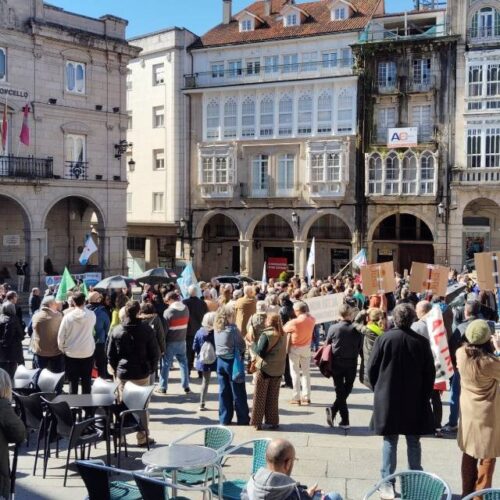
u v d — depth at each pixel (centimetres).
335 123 3844
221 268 4425
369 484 840
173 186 4306
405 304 784
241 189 4103
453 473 874
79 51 3278
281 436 1034
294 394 1230
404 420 752
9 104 3005
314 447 982
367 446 988
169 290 1698
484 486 716
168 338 1296
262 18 4309
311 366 1592
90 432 939
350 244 4081
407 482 603
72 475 877
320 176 3866
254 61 4106
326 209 3875
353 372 1059
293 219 3925
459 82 3600
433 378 764
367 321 1110
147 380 1026
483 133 3556
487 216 3719
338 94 3834
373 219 3794
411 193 3684
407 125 3722
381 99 3759
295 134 3934
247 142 4062
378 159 3762
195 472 738
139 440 1000
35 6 3083
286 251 4303
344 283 2247
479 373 708
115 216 3488
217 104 4150
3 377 654
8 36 2988
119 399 944
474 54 3559
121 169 3519
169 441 1020
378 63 3762
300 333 1214
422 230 3972
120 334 1002
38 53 3105
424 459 925
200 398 1251
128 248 4722
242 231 4112
